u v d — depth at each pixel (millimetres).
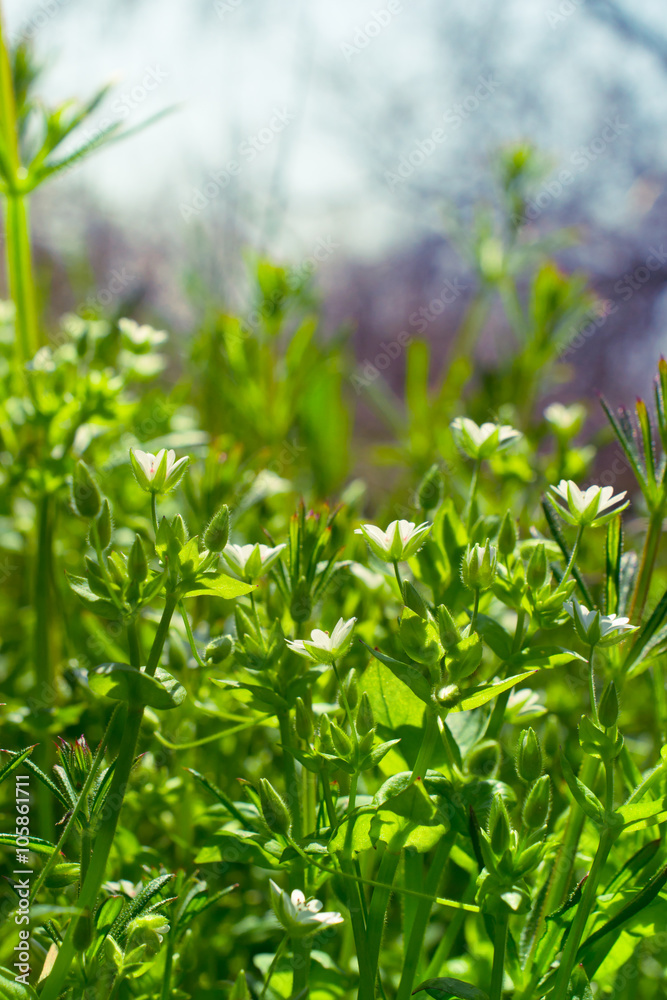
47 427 420
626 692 439
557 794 381
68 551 531
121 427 490
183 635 394
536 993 342
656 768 338
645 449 361
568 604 336
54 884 338
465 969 362
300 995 335
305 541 361
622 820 331
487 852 330
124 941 337
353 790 336
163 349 821
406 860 354
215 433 648
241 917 403
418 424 655
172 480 335
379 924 336
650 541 361
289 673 346
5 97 444
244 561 346
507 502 473
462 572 339
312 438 636
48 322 989
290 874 347
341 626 338
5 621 544
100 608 332
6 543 527
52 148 450
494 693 333
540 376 661
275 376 639
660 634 354
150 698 330
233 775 408
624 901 343
